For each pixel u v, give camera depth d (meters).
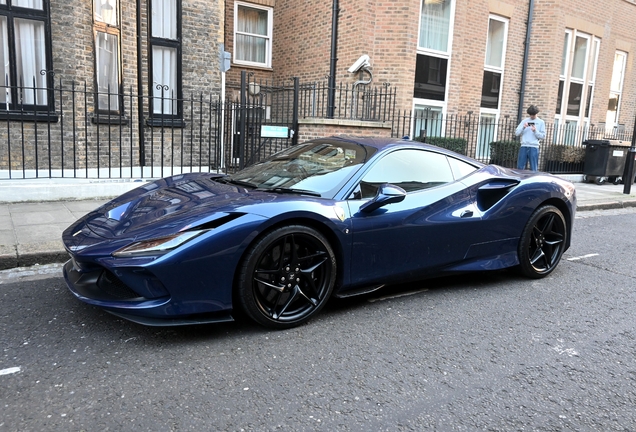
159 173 8.63
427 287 4.44
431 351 3.14
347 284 3.59
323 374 2.79
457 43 11.45
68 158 7.83
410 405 2.52
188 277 2.92
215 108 8.73
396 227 3.71
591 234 7.11
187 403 2.45
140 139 8.80
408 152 4.09
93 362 2.83
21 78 7.37
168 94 9.20
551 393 2.70
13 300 3.72
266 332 3.32
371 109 10.73
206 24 9.39
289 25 12.43
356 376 2.79
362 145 4.09
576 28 13.69
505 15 12.66
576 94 14.59
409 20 10.41
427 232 3.88
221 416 2.35
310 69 11.84
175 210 3.31
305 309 3.45
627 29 15.99
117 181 7.43
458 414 2.46
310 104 11.71
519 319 3.74
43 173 7.49
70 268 3.54
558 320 3.75
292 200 3.32
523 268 4.63
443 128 11.75
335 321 3.56
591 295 4.37
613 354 3.21
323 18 11.31
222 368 2.81
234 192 3.58
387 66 10.62
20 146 7.45
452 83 11.59
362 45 10.48
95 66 7.98
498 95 13.09
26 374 2.67
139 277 2.86
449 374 2.86
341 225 3.44
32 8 7.29
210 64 9.54
